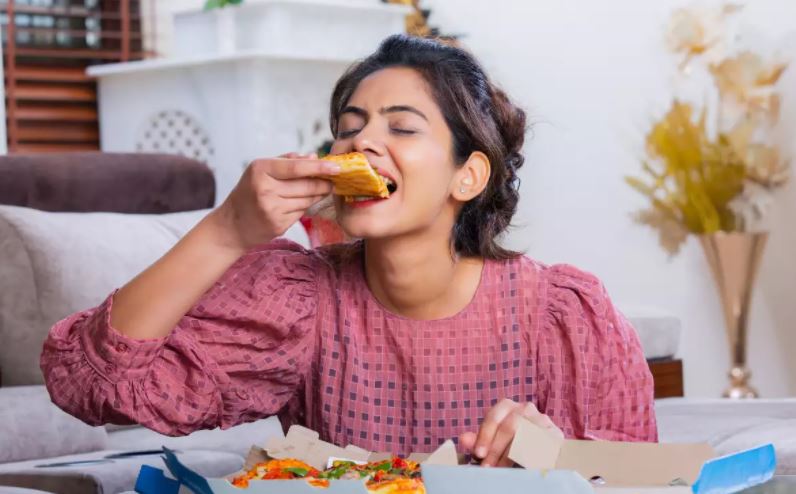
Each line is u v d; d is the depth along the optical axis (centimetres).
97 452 219
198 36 436
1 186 277
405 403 157
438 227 151
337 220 147
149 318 140
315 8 423
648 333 323
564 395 158
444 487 99
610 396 159
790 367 438
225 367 152
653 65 461
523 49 498
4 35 460
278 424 265
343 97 156
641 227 468
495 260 160
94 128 474
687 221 441
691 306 457
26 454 211
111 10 480
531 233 499
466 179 152
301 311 156
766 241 421
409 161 143
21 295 246
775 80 432
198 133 431
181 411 147
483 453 131
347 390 156
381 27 445
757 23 436
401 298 154
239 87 414
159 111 440
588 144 482
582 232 485
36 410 215
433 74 149
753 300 444
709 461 104
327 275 160
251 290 154
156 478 117
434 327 156
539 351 158
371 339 157
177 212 307
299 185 135
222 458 212
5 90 459
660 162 457
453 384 157
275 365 154
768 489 114
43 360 149
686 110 444
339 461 125
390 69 150
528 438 124
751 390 422
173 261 139
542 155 495
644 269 468
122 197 296
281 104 416
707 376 455
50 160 287
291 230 293
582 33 480
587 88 480
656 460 122
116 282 255
